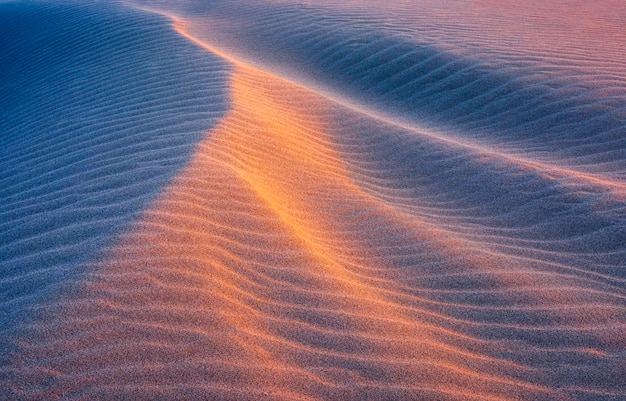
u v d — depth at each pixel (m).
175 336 2.24
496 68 6.48
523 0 11.05
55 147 4.21
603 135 5.14
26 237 2.83
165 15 8.27
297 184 3.93
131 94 5.17
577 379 2.42
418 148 4.93
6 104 6.15
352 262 3.19
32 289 2.37
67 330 2.15
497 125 5.62
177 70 5.68
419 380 2.30
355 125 5.30
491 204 4.08
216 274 2.64
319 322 2.55
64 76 6.27
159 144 3.86
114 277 2.44
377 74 6.84
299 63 7.25
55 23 8.36
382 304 2.79
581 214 3.81
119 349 2.12
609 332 2.71
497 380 2.38
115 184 3.30
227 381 2.10
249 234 3.02
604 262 3.33
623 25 8.87
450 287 3.04
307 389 2.15
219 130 4.05
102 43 7.07
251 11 9.37
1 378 1.93
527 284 3.09
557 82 6.09
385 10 9.32
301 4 9.73
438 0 10.55
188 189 3.18
